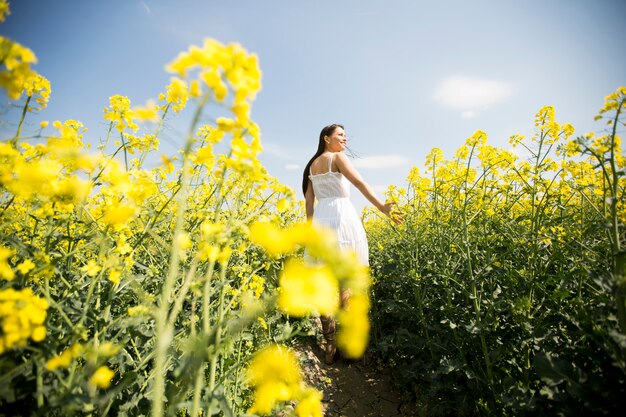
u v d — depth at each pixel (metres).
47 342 1.19
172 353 1.51
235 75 0.83
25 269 1.14
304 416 1.05
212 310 1.92
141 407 1.44
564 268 2.27
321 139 3.29
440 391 2.30
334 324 2.94
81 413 1.19
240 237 1.43
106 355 1.10
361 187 2.97
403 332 2.54
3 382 1.03
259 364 1.03
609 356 1.36
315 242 0.75
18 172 1.17
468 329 1.99
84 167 1.35
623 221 1.77
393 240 4.14
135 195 1.29
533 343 1.97
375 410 2.40
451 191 2.67
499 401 1.88
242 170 1.11
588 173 2.39
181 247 1.14
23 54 0.94
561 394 1.42
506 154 2.68
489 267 2.21
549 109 2.37
